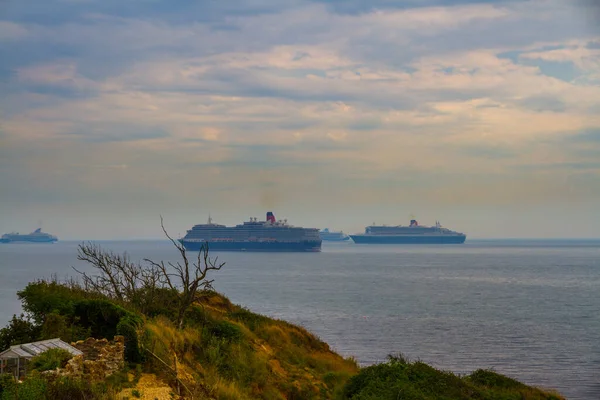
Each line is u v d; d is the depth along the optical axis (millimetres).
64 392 17219
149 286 30875
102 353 20109
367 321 79562
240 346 28156
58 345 19922
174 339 24547
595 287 140250
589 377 49969
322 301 103062
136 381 19984
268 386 26156
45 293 26797
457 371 51188
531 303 106312
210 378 23328
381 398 25031
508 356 58344
